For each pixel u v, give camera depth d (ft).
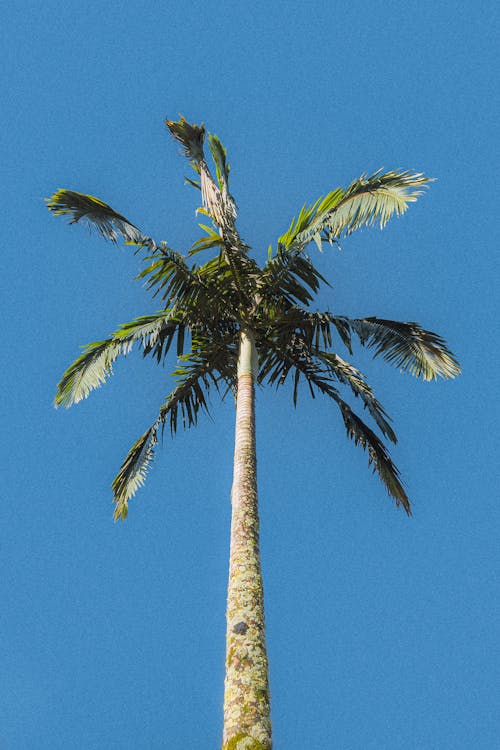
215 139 38.40
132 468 34.53
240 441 28.12
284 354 36.40
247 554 23.17
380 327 33.37
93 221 29.14
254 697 18.81
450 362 32.42
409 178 28.94
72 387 33.96
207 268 34.73
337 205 30.96
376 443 35.37
